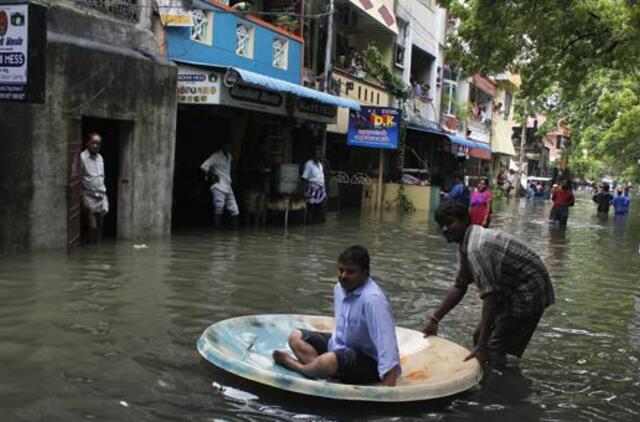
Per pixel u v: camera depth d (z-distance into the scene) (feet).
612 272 36.09
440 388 14.11
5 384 13.97
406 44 78.64
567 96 45.42
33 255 27.27
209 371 15.34
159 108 34.04
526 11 38.75
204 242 35.09
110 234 34.83
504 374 16.92
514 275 16.85
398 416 13.62
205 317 20.29
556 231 61.77
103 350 16.52
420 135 83.76
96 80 29.73
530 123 180.75
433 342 17.48
